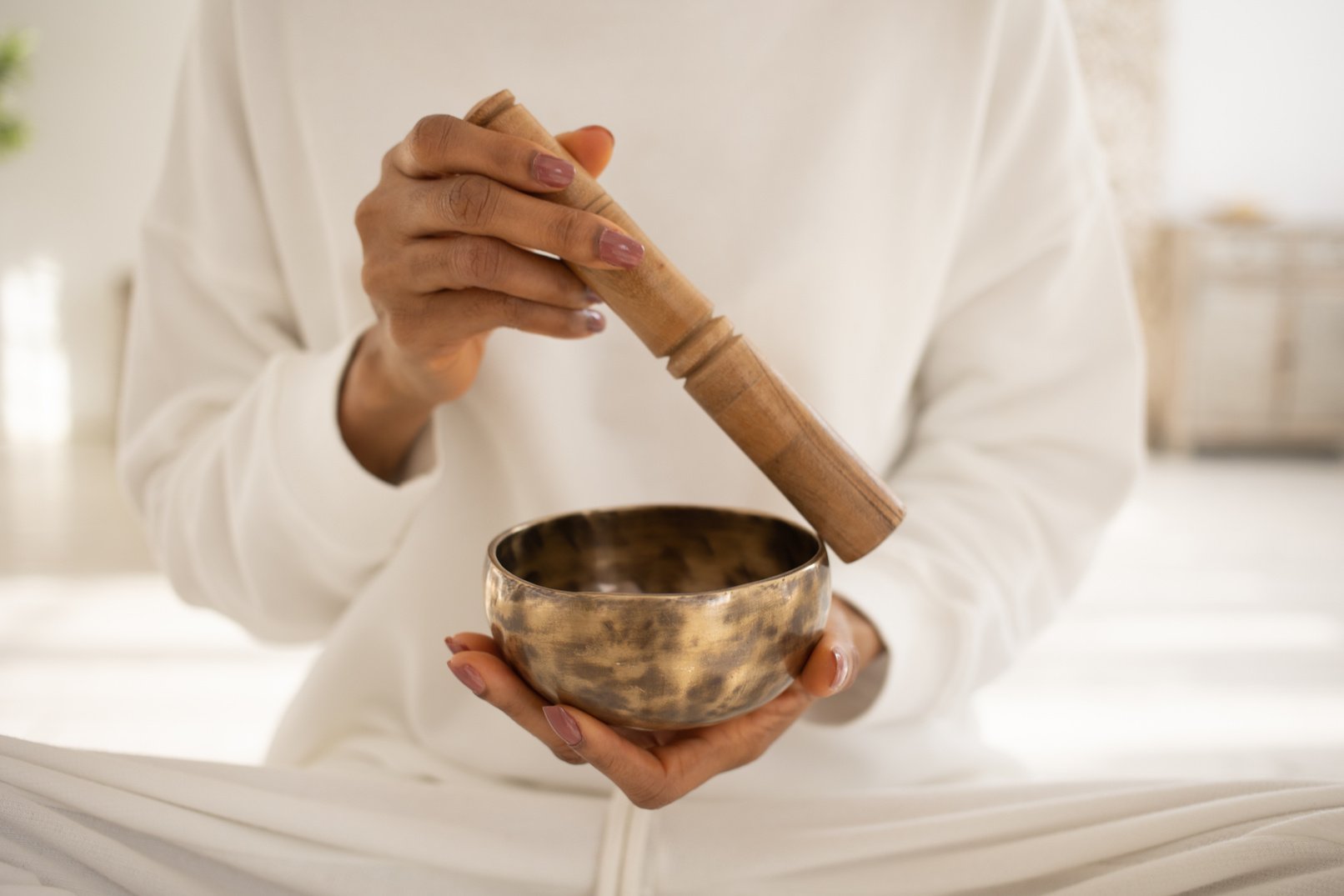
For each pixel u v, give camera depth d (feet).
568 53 2.86
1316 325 15.37
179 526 2.92
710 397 2.22
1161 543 11.28
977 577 2.86
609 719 2.20
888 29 2.87
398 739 2.98
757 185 2.89
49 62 16.40
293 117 2.94
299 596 2.91
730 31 2.85
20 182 16.65
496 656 2.29
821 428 2.23
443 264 2.22
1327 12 16.21
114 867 2.29
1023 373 3.09
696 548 2.52
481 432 2.93
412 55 2.87
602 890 2.47
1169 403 15.98
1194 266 15.35
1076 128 3.07
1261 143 16.56
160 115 16.78
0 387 16.96
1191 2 16.17
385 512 2.69
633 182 2.90
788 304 2.91
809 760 2.89
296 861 2.41
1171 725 6.99
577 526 2.47
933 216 2.96
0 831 2.26
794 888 2.47
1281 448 16.63
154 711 7.00
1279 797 2.32
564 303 2.25
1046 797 2.55
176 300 3.06
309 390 2.66
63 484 13.93
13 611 8.94
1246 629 8.76
